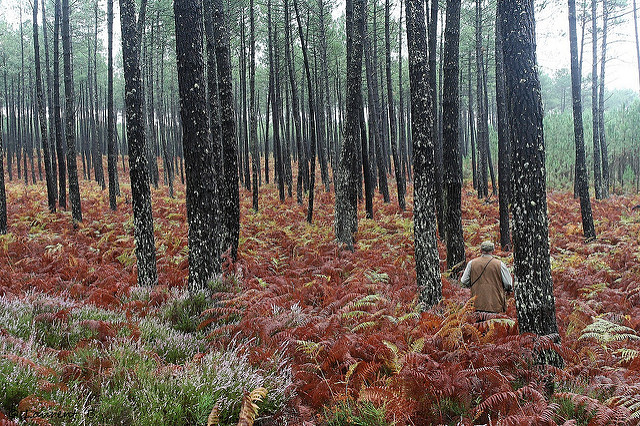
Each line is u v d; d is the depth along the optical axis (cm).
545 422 359
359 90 1327
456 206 915
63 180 1852
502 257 1142
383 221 1627
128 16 820
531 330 476
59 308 560
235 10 2236
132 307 659
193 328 607
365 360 499
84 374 396
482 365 450
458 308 594
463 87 3866
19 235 1255
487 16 2091
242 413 334
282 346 512
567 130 3089
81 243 1241
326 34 2728
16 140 4712
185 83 738
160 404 354
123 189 2889
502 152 1273
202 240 756
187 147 748
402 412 375
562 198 2342
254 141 1948
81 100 4362
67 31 1548
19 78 3950
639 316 651
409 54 712
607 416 339
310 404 437
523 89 470
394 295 745
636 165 2862
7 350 382
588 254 1189
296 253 1185
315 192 2672
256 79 3975
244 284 769
